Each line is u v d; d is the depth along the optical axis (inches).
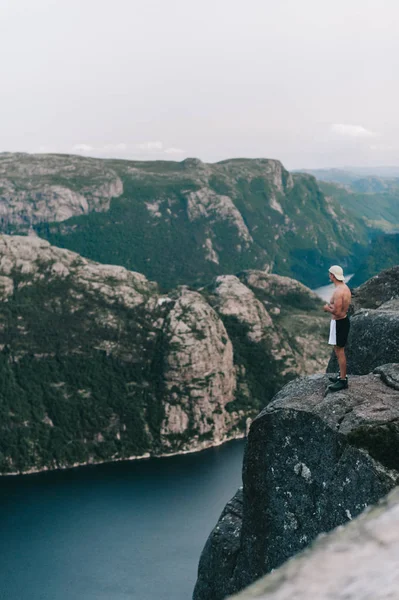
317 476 871.1
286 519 922.1
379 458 799.1
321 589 153.9
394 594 145.2
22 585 6899.6
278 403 942.4
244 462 986.1
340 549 170.4
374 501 786.2
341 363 904.3
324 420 861.8
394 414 832.3
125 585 6835.6
